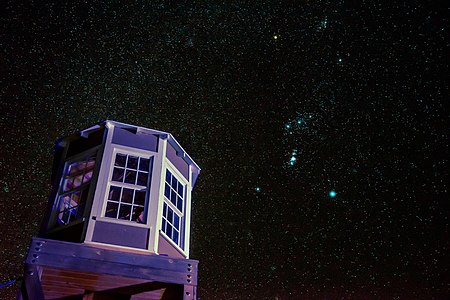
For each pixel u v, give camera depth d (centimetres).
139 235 584
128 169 663
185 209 720
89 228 563
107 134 691
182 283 518
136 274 508
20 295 466
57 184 673
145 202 629
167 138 730
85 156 691
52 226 621
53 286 541
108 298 564
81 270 491
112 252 519
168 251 616
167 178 709
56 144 741
